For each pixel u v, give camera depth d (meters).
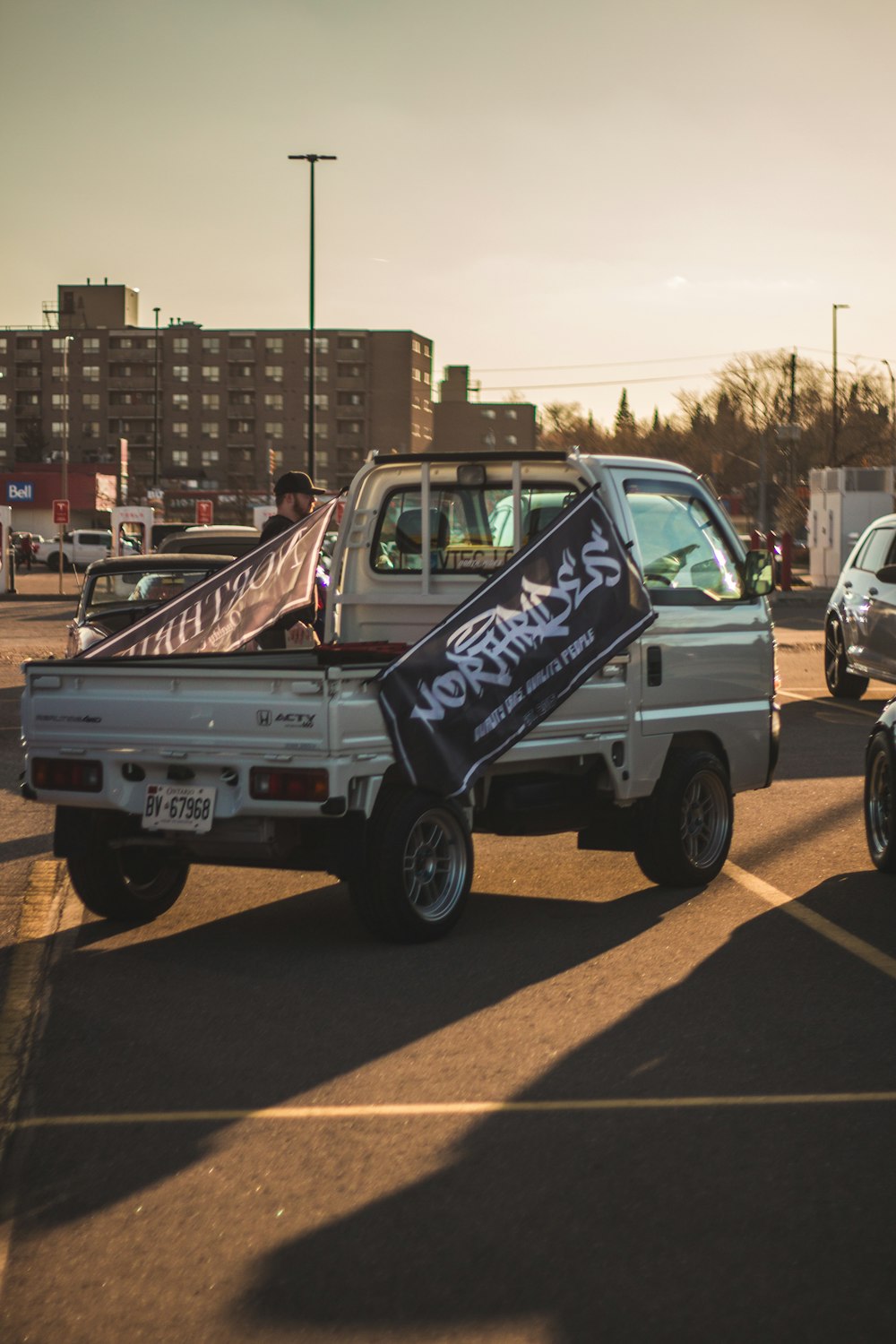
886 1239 3.72
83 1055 5.27
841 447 88.94
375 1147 4.37
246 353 139.75
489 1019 5.62
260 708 6.33
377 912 6.64
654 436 103.00
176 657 7.51
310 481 9.47
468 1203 3.96
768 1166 4.20
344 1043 5.36
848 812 10.17
